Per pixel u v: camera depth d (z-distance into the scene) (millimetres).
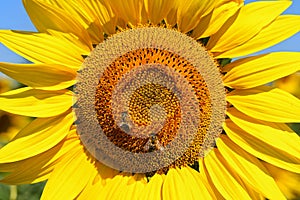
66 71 648
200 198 635
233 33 652
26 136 642
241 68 653
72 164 655
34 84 639
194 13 648
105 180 654
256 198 643
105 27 659
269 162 635
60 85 646
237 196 638
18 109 637
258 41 649
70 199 641
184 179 645
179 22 655
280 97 649
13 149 636
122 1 648
